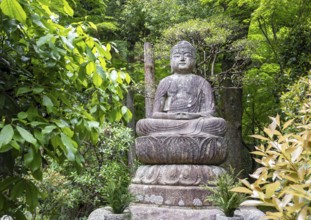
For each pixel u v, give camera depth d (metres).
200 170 5.70
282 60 9.82
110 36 13.74
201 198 5.44
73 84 3.45
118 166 7.91
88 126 3.08
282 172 1.83
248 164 14.68
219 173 5.75
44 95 2.83
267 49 11.88
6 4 2.41
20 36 2.98
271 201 1.74
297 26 10.10
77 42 2.99
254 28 11.94
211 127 6.15
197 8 12.10
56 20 4.04
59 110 3.17
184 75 7.04
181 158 5.77
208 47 10.02
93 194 8.26
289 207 1.63
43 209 7.13
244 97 13.44
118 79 3.58
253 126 13.91
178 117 6.38
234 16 11.53
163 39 10.17
